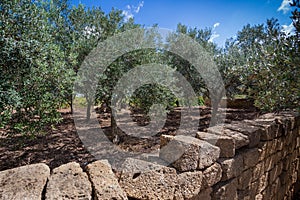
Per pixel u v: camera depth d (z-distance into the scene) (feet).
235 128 5.82
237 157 4.82
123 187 3.11
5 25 7.49
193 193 3.76
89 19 14.80
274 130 6.58
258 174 5.82
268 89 7.20
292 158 8.48
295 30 6.01
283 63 6.37
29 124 9.21
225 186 4.50
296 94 6.15
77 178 2.80
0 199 2.37
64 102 11.40
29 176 2.70
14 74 7.75
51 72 8.62
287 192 8.20
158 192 3.33
